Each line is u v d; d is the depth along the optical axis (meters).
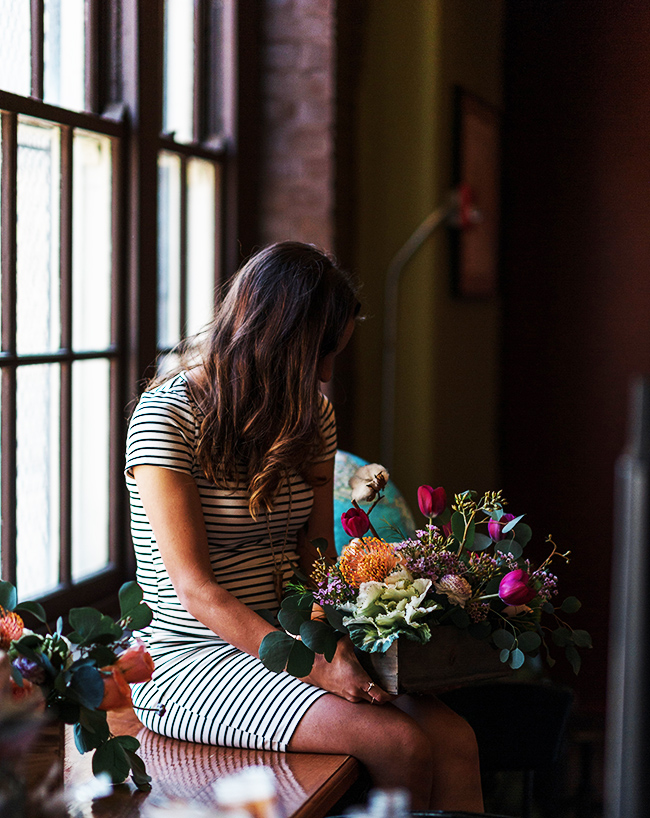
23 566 2.12
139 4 2.43
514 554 1.66
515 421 4.98
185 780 1.52
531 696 1.88
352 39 3.55
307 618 1.61
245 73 3.21
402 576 1.58
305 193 3.34
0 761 0.94
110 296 2.46
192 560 1.67
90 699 1.33
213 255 3.08
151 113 2.52
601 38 4.59
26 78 2.06
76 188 2.28
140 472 1.72
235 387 1.77
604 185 4.67
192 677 1.72
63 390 2.25
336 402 3.55
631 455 0.75
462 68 4.25
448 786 1.61
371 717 1.58
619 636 0.74
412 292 4.08
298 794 1.44
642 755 0.72
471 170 4.38
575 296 4.80
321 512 1.98
